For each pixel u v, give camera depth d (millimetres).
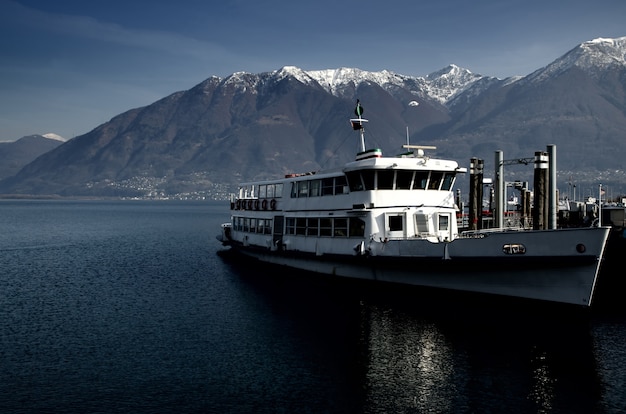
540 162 36969
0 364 24641
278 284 41594
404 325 29031
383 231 35375
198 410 19875
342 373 22906
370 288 36844
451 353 24844
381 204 35375
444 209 36844
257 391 21344
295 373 23016
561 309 27578
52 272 51219
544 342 26016
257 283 42594
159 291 40656
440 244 31250
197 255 65312
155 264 56531
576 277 26828
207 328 29859
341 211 38156
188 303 36188
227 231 59344
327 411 19641
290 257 44531
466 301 31203
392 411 19531
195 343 27234
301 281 42156
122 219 170625
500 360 23906
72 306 35875
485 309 30375
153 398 20891
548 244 27516
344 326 29266
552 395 20469
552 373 22453
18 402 20641
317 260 40844
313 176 41188
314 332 28500
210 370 23547
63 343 27609
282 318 31438
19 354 25969
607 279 41594
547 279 27828
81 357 25453
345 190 38094
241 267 52625
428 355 24656
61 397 21062
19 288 42656
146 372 23453
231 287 41469
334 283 39625
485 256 29562
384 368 23312
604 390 20812
